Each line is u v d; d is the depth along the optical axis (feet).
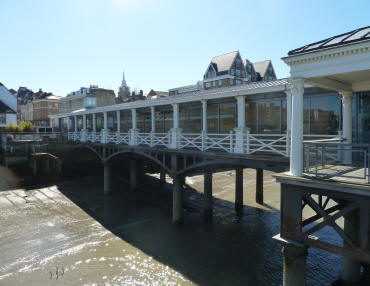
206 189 53.57
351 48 19.57
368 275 34.22
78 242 42.93
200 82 179.32
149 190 74.02
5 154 88.89
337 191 19.93
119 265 36.47
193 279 33.55
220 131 47.73
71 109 152.46
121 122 77.46
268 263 37.58
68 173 87.35
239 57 167.84
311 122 35.17
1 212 55.98
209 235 46.26
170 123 59.16
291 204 22.49
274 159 31.12
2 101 163.22
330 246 20.58
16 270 35.19
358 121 30.27
